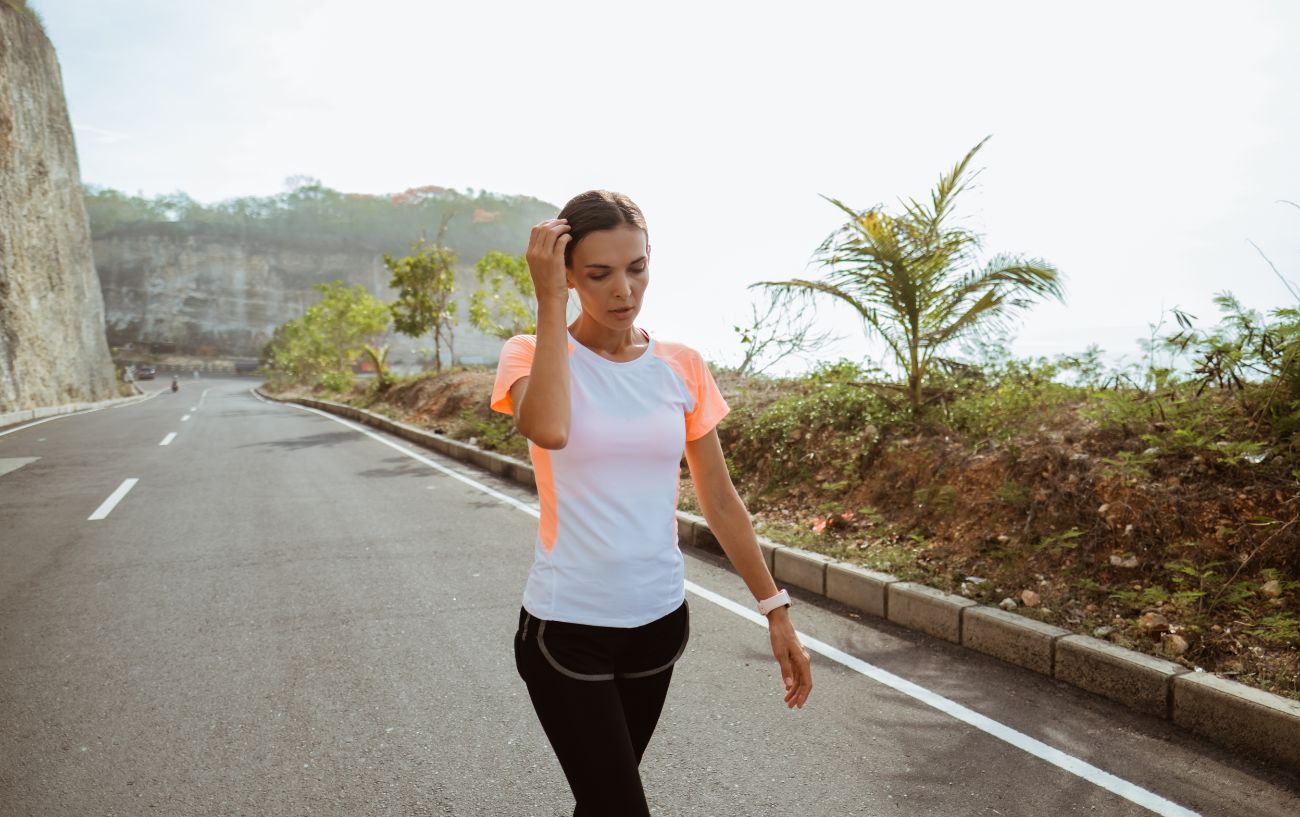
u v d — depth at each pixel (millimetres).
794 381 9445
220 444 13891
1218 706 3096
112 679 3861
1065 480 4926
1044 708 3418
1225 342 5051
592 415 1529
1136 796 2727
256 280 128875
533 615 1577
